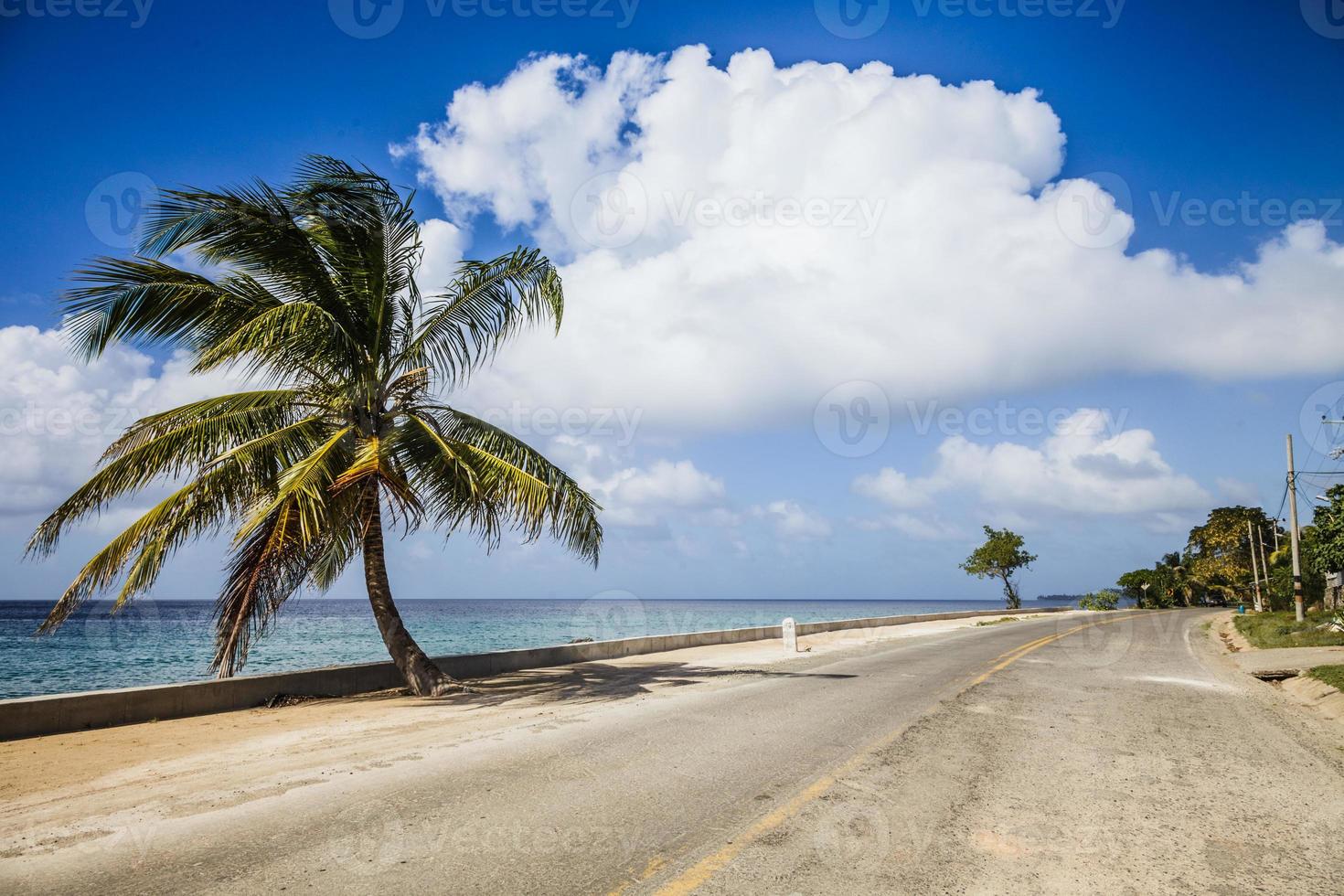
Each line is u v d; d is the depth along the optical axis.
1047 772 6.55
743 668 15.63
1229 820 5.28
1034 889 4.07
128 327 11.12
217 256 11.72
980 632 28.42
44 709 8.98
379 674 13.35
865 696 11.16
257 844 4.78
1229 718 9.64
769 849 4.62
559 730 8.70
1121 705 10.44
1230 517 82.94
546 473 13.83
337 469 12.22
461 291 13.67
